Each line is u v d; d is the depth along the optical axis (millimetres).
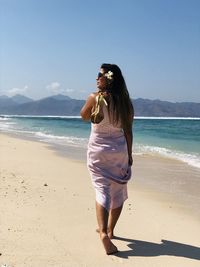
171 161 12758
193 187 8250
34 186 7418
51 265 3854
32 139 23031
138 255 4254
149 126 55844
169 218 5672
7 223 4957
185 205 6562
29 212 5512
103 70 4492
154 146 18625
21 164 10820
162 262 4094
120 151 4445
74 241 4516
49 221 5172
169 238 4809
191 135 29547
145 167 11312
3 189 6906
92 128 4523
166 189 7984
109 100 4395
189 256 4270
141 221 5461
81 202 6293
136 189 7926
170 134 31125
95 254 4203
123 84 4492
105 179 4441
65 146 18094
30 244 4332
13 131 33500
